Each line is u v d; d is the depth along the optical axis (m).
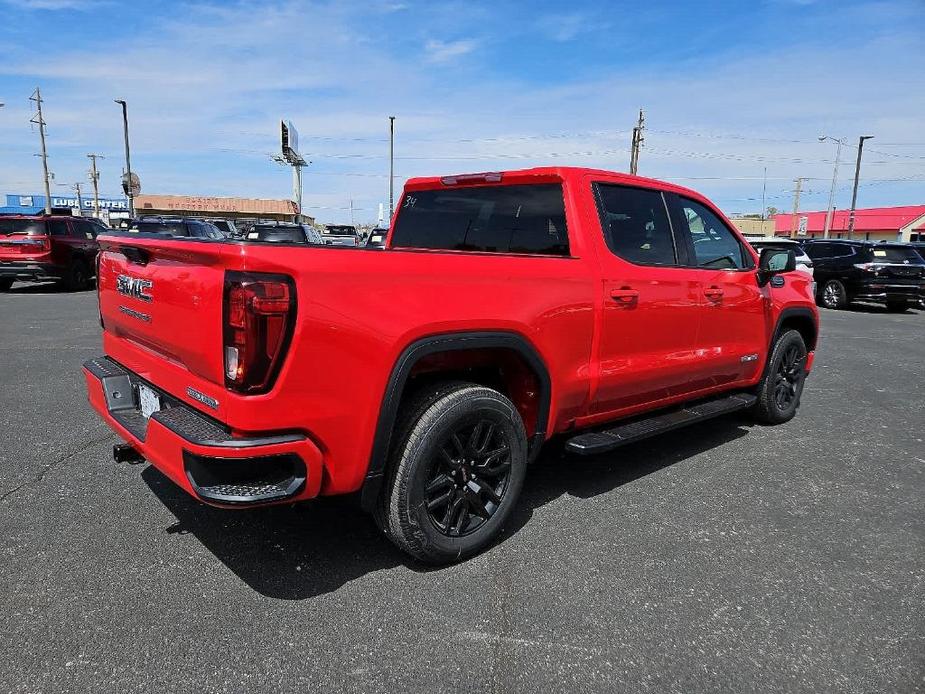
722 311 4.57
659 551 3.29
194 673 2.30
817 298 18.11
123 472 4.08
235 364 2.40
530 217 3.89
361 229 48.06
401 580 2.95
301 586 2.88
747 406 5.01
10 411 5.37
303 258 2.44
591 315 3.56
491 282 3.05
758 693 2.29
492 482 3.24
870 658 2.49
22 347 8.33
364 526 3.46
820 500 3.99
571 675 2.36
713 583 3.00
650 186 4.18
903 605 2.86
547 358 3.33
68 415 5.27
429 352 2.80
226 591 2.82
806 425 5.68
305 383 2.46
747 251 5.00
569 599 2.83
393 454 2.86
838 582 3.04
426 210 4.54
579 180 3.72
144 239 2.88
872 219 67.31
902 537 3.51
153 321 2.89
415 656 2.43
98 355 7.84
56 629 2.52
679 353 4.26
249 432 2.41
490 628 2.62
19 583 2.83
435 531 2.97
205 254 2.46
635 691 2.29
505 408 3.14
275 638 2.51
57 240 15.88
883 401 6.66
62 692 2.19
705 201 4.65
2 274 15.53
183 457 2.48
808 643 2.58
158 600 2.74
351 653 2.44
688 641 2.57
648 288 3.90
